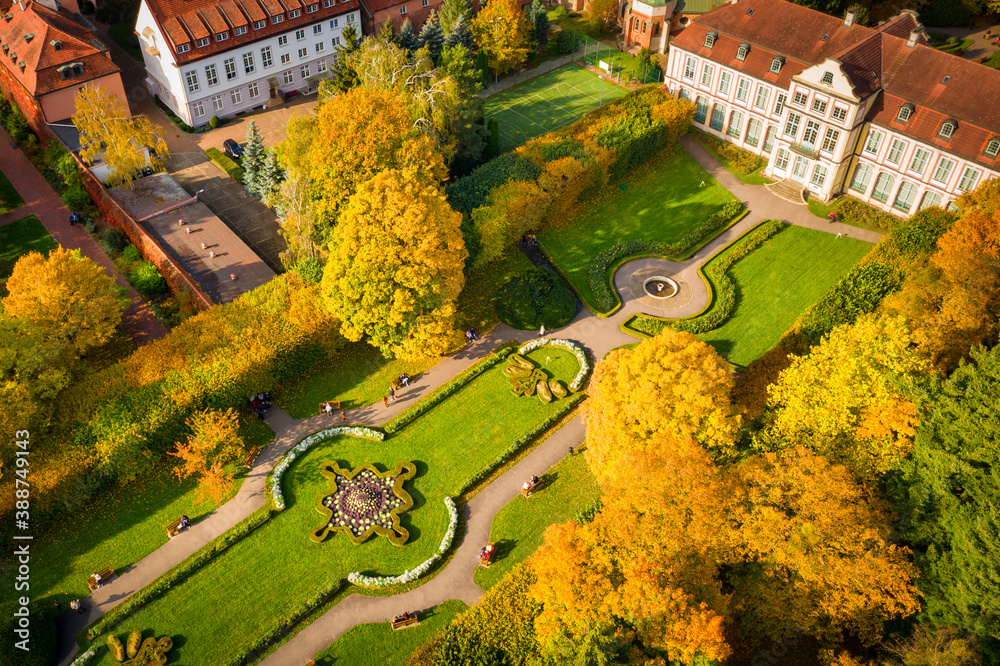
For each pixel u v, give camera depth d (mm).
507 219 90062
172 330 79812
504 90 126500
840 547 53844
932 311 70500
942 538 55000
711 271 92000
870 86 94250
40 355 68500
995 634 50344
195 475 70812
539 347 83625
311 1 119062
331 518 68125
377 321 75750
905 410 59500
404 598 63156
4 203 101875
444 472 71938
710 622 50000
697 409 61875
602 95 124875
